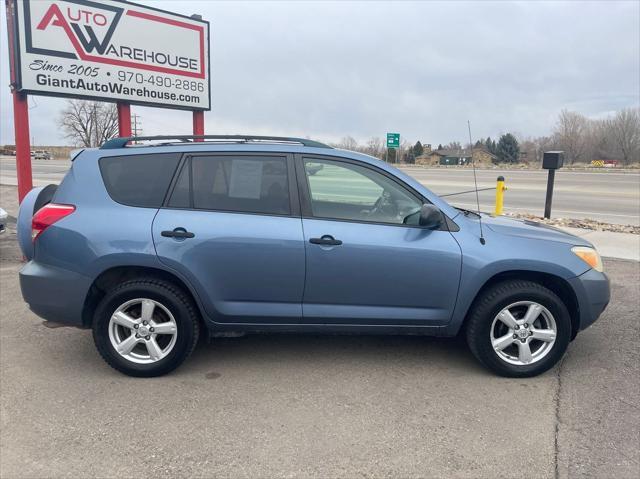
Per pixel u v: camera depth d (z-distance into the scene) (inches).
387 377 156.2
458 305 153.2
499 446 120.2
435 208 147.5
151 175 154.9
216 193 154.0
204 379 154.6
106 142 161.5
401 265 150.6
